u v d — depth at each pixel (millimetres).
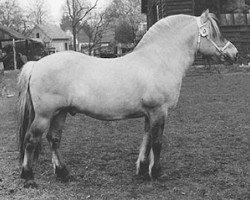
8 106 14164
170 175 6508
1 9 84312
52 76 5742
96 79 5773
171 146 8266
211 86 16281
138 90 5832
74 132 9789
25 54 41062
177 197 5613
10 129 10398
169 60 6047
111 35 68688
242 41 23766
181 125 10094
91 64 5879
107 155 7820
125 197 5648
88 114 5910
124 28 53531
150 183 6148
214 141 8555
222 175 6473
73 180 6359
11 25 84250
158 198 5598
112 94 5773
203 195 5676
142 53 6059
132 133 9523
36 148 6324
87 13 47625
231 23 23891
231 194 5676
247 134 9039
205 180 6254
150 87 5844
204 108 12055
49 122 5887
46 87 5750
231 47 6352
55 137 6238
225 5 26125
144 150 6301
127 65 5922
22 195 5793
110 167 7031
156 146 6051
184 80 18297
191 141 8609
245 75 19250
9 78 25797
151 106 5910
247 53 23719
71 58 5863
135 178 6375
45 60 5895
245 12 25750
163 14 24000
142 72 5871
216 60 6449
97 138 9164
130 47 45156
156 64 5965
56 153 6316
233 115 11000
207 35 6262
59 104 5805
